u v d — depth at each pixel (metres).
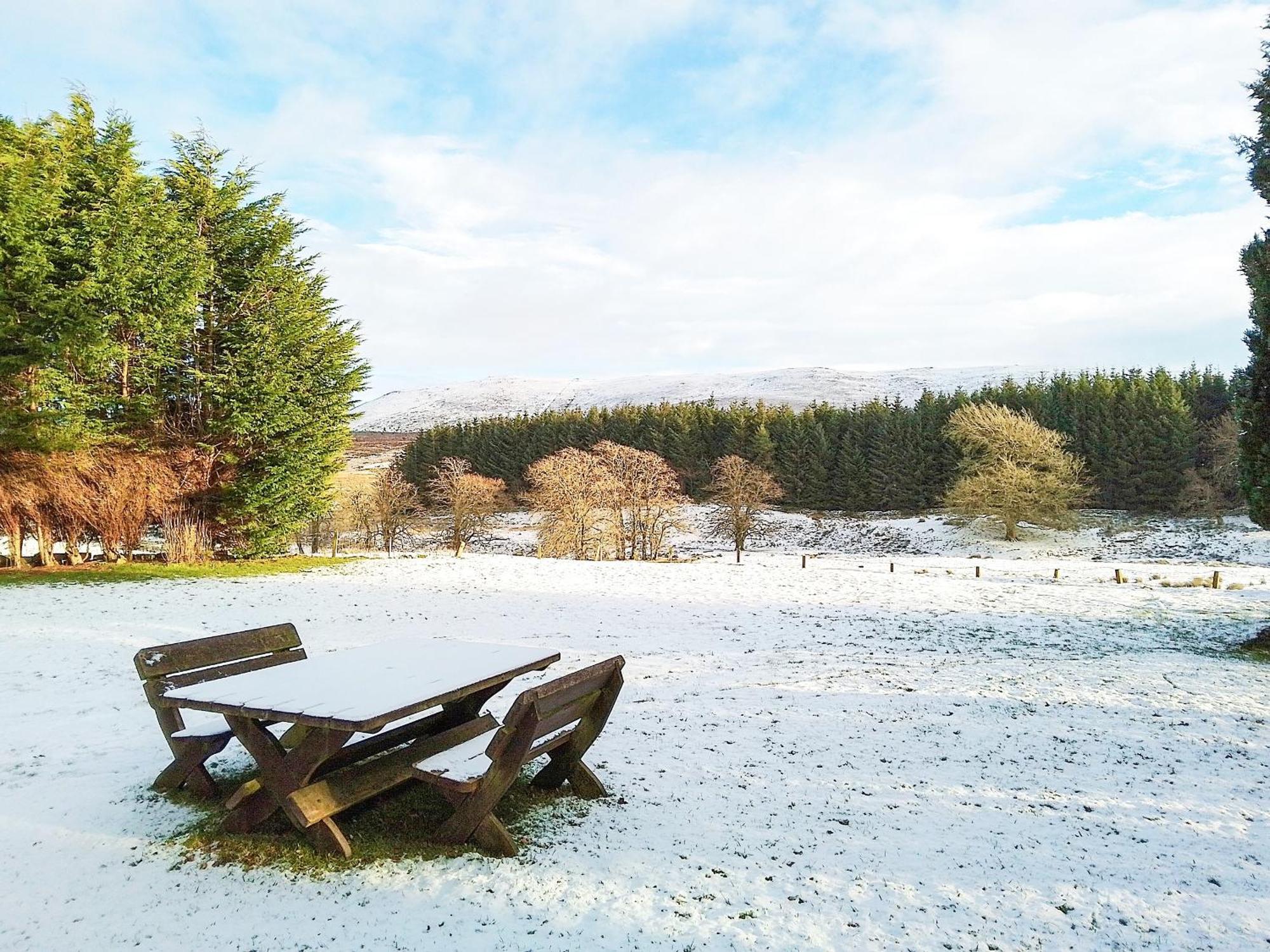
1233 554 35.19
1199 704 7.65
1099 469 48.38
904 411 60.50
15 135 17.66
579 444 66.94
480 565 23.55
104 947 3.21
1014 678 8.97
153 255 19.81
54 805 4.70
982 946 3.26
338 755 4.54
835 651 11.20
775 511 57.16
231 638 5.29
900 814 4.72
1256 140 12.51
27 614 12.63
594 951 3.20
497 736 4.01
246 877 3.81
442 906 3.54
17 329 17.17
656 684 8.52
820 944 3.26
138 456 20.55
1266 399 12.37
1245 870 3.96
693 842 4.27
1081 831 4.47
